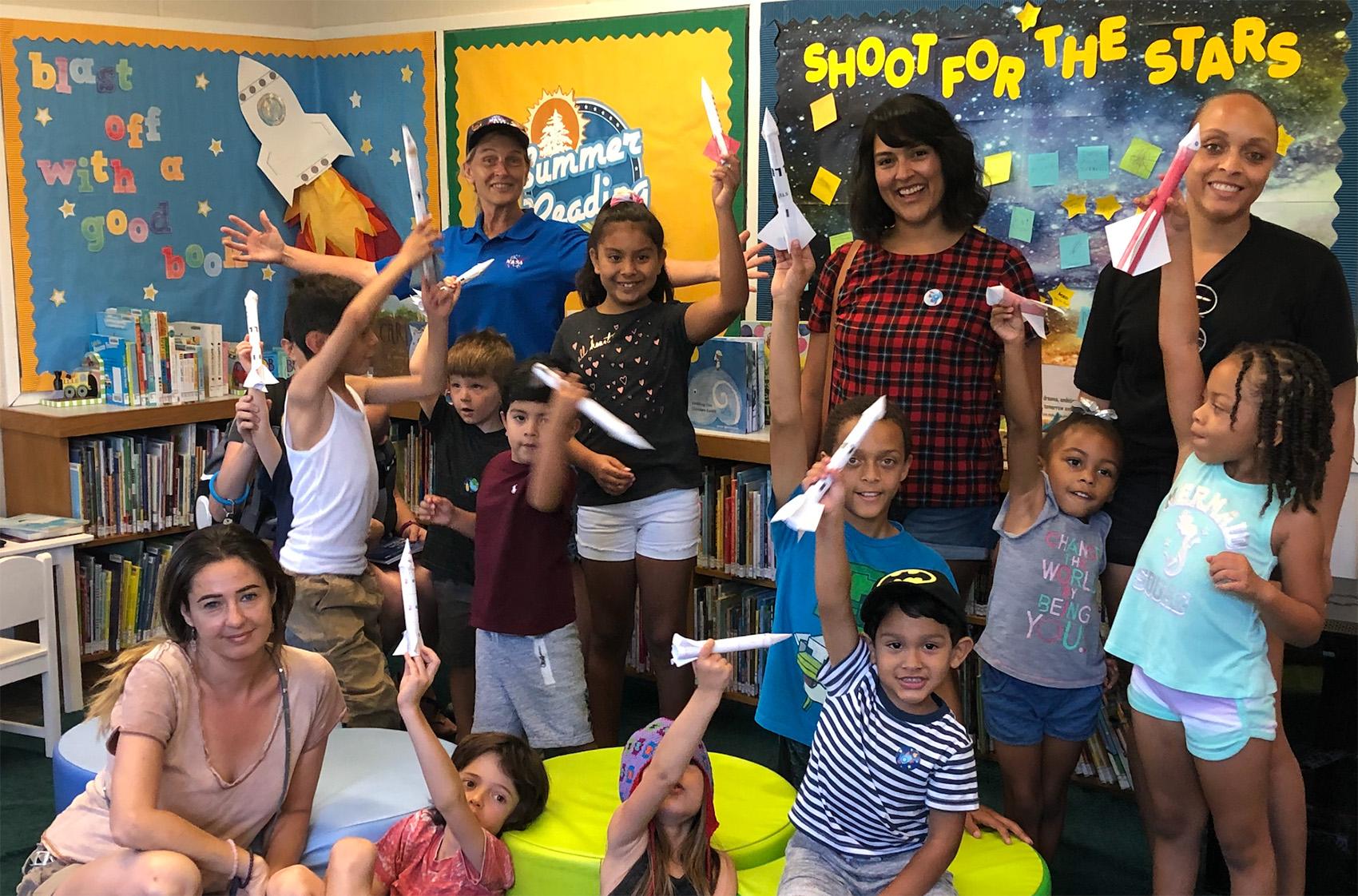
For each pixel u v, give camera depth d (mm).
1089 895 2588
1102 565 2457
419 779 2486
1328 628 2543
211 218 4414
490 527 2693
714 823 2238
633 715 3578
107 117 4109
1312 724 2555
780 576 2486
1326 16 2846
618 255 2879
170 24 4227
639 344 2902
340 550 2754
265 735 2186
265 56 4488
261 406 2758
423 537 3363
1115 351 2488
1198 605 2107
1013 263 2492
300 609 2719
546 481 2615
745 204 3764
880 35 3447
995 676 2500
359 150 4574
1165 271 2232
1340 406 2297
